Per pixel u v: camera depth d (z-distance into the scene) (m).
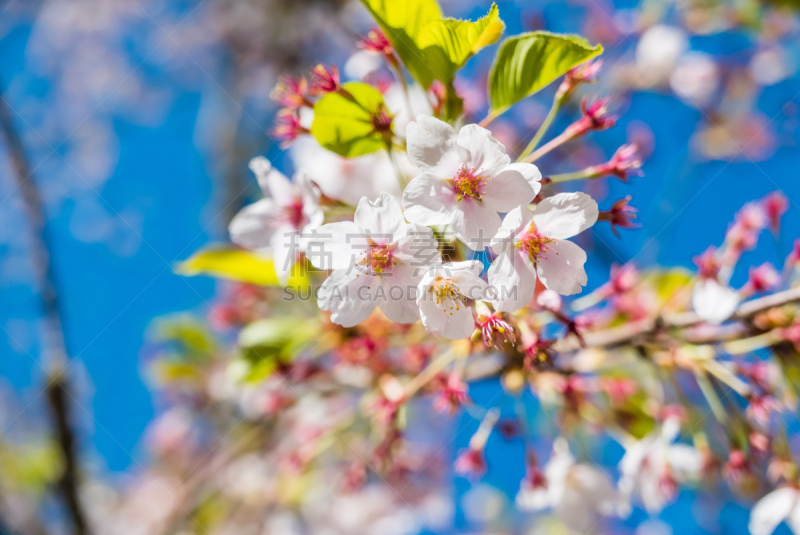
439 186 0.33
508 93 0.36
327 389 0.44
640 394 0.43
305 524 0.74
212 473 0.60
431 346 0.41
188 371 0.62
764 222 0.39
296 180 0.38
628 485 0.42
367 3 0.35
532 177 0.33
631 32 0.75
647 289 0.43
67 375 0.53
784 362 0.39
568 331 0.36
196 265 0.41
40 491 0.66
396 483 0.69
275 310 0.46
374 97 0.35
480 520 0.87
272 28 1.01
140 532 0.69
